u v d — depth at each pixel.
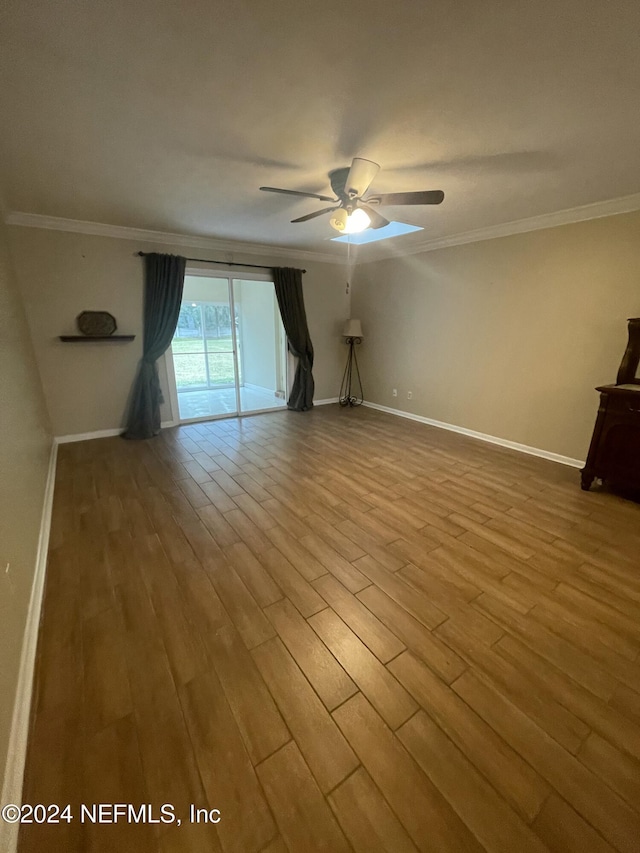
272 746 1.25
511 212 3.40
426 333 4.95
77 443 4.23
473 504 2.89
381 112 1.80
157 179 2.64
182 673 1.51
